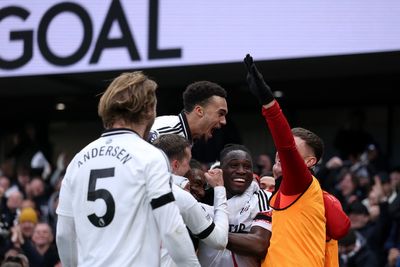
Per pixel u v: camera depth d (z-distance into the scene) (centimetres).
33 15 2198
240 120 2758
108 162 822
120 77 843
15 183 2553
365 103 2623
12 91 2711
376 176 2034
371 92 2573
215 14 2081
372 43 1958
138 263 799
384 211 1888
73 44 2161
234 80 2441
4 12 2216
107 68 2127
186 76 2375
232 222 1009
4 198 2141
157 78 2409
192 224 874
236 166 1019
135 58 2112
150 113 843
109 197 811
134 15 2123
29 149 2673
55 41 2173
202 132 1115
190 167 1026
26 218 1955
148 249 806
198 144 1809
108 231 809
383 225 1880
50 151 2936
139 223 805
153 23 2109
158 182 803
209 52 2077
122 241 802
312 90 2573
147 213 810
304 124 2703
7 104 2883
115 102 827
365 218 1914
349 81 2464
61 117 2931
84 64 2147
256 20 2052
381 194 1997
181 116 1109
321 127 2680
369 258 1781
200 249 1010
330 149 2669
